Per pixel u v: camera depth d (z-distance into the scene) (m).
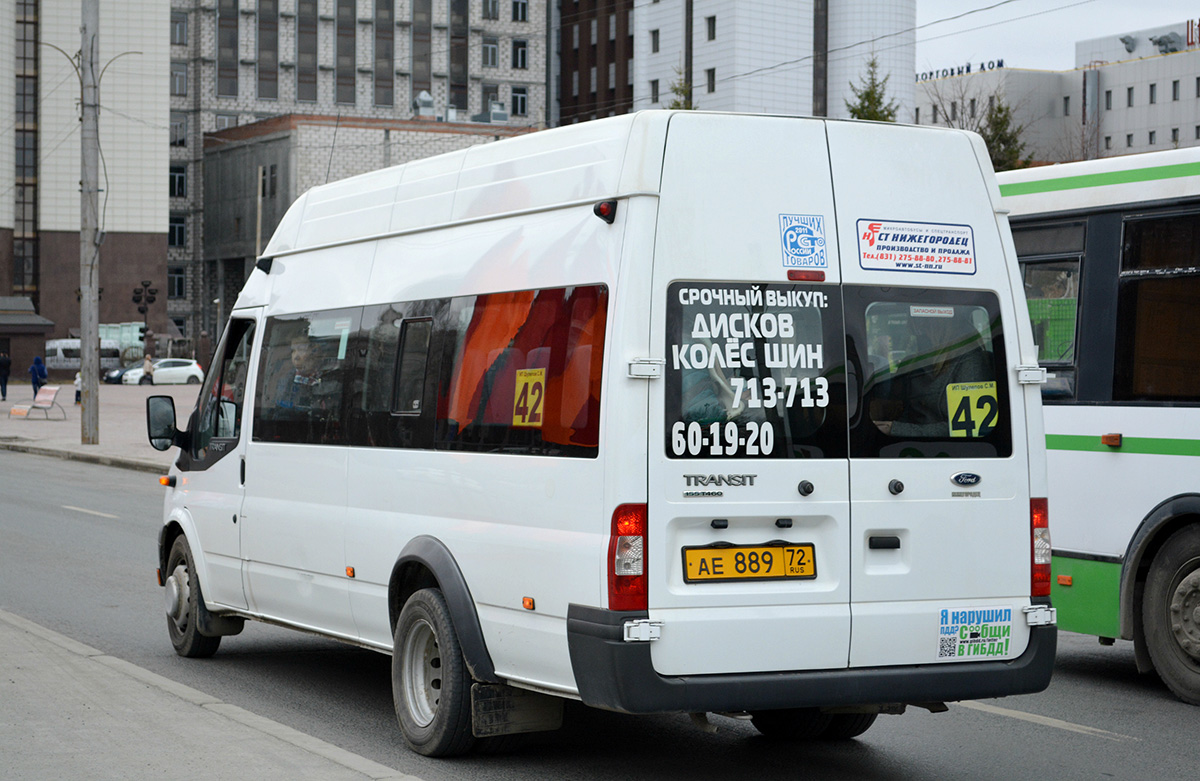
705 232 5.54
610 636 5.30
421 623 6.48
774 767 6.44
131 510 18.56
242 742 5.95
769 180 5.68
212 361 8.70
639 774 6.25
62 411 42.50
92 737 6.02
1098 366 8.61
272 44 102.06
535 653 5.73
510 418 5.96
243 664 8.75
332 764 5.61
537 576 5.70
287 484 7.64
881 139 5.93
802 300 5.67
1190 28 136.75
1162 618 8.13
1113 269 8.55
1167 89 127.38
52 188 88.38
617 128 5.68
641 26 88.69
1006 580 5.95
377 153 80.44
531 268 5.98
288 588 7.65
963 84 113.62
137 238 91.00
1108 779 6.30
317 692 7.90
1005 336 6.05
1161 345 8.24
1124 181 8.52
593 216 5.66
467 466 6.18
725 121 5.65
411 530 6.54
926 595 5.79
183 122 100.94
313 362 7.56
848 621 5.63
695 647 5.38
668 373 5.41
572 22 98.12
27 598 11.07
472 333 6.30
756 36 81.38
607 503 5.36
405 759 6.44
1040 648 5.98
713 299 5.52
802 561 5.60
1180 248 8.16
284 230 8.25
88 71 30.02
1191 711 7.79
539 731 6.60
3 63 86.44
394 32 105.00
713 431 5.46
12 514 17.75
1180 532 8.06
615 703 5.30
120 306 90.81
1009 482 5.98
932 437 5.85
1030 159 47.84
